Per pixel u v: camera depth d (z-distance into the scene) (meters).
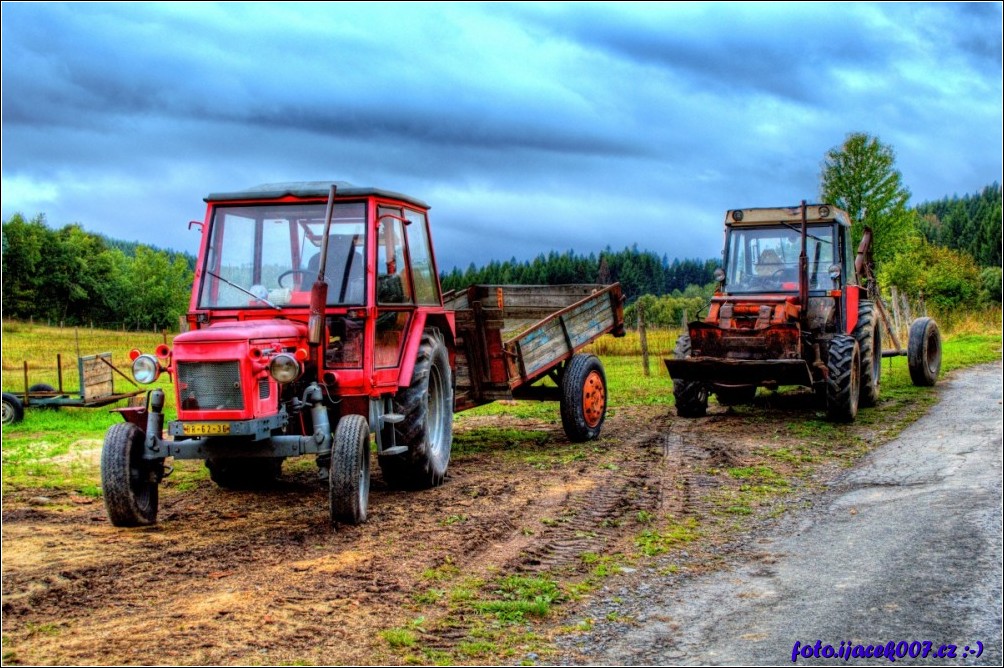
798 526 7.80
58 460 11.27
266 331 7.35
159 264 104.31
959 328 30.70
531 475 9.69
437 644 5.13
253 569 6.37
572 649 5.15
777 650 5.17
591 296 12.23
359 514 7.52
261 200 8.27
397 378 8.44
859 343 13.62
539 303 13.05
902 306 27.58
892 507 8.37
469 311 10.62
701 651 5.14
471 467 10.16
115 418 15.55
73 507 8.57
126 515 7.44
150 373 7.38
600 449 11.21
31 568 6.46
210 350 7.02
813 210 13.26
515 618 5.57
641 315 20.14
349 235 8.12
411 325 8.81
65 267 99.31
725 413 14.05
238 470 9.07
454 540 7.12
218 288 8.21
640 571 6.56
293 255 8.19
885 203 41.66
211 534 7.35
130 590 5.95
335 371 7.90
